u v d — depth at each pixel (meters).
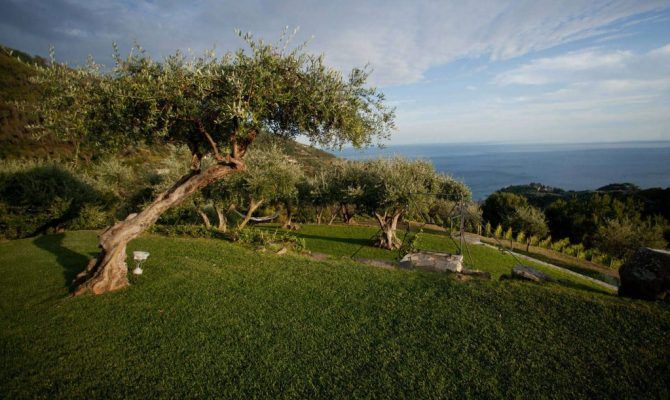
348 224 35.72
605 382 5.65
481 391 5.45
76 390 5.32
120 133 7.98
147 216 9.09
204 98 8.07
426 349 6.56
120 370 5.81
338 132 9.37
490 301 8.44
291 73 8.34
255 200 24.34
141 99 7.27
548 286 9.25
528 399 5.28
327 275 10.39
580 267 25.03
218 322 7.48
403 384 5.60
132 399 5.17
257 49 7.88
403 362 6.17
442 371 5.92
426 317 7.77
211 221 28.73
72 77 7.52
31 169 17.34
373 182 22.39
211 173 8.98
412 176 21.22
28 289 9.01
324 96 8.14
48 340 6.62
